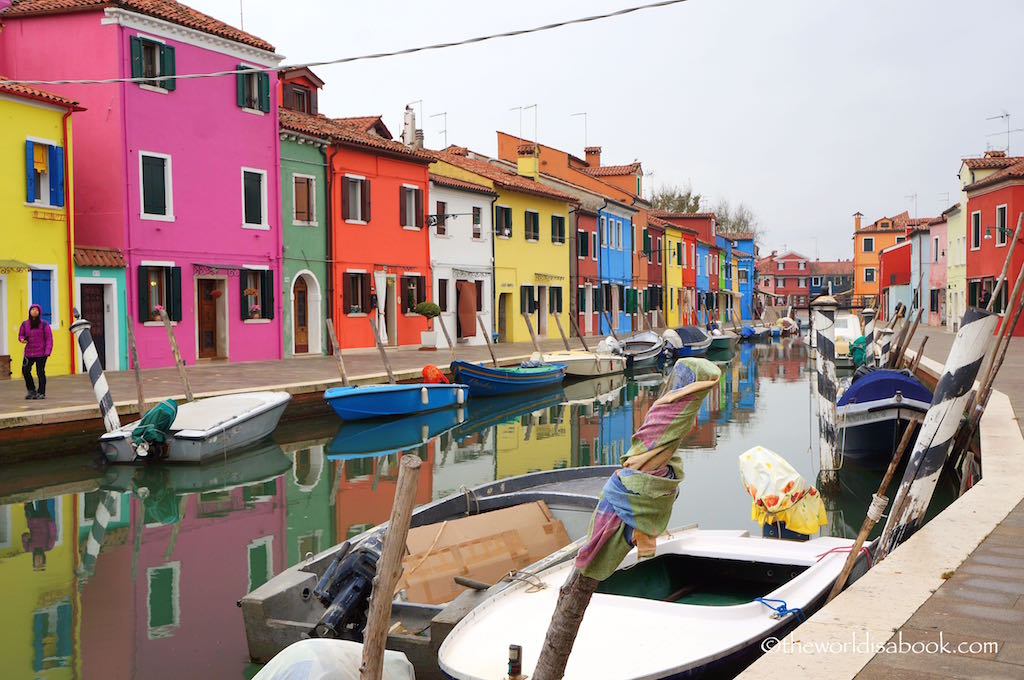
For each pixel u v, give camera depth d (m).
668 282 58.84
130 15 21.94
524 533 7.97
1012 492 6.89
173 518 11.15
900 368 19.97
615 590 6.29
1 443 13.36
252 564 9.10
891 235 86.44
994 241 39.41
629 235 51.31
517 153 44.12
